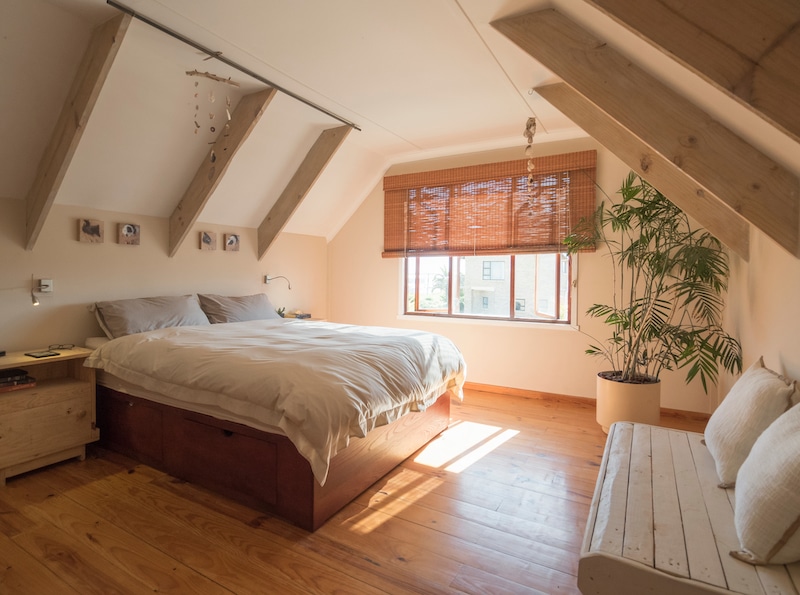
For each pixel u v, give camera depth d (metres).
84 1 2.18
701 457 1.85
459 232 4.47
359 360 2.35
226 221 4.24
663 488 1.57
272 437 2.09
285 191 4.34
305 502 2.00
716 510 1.41
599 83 1.89
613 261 3.80
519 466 2.69
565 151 3.97
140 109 2.94
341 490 2.17
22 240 2.91
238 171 3.85
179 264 3.87
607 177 3.80
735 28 1.07
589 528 1.35
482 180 4.31
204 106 3.18
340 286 5.32
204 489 2.38
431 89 3.09
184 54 2.65
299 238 5.02
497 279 4.93
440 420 3.22
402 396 2.39
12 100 2.47
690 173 1.75
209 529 2.00
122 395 2.77
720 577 1.09
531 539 1.95
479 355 4.46
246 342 2.68
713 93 1.51
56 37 2.35
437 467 2.67
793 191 1.64
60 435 2.60
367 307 5.14
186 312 3.49
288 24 2.31
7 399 2.38
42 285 2.98
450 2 2.06
